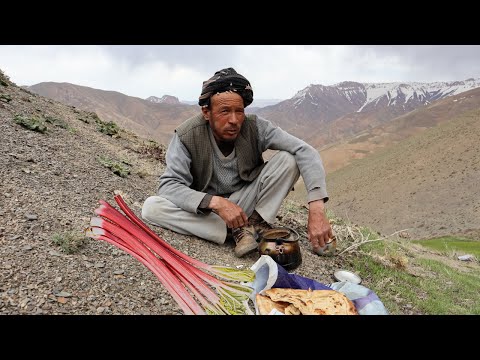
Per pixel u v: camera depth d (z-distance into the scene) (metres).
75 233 2.66
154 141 7.94
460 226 61.53
